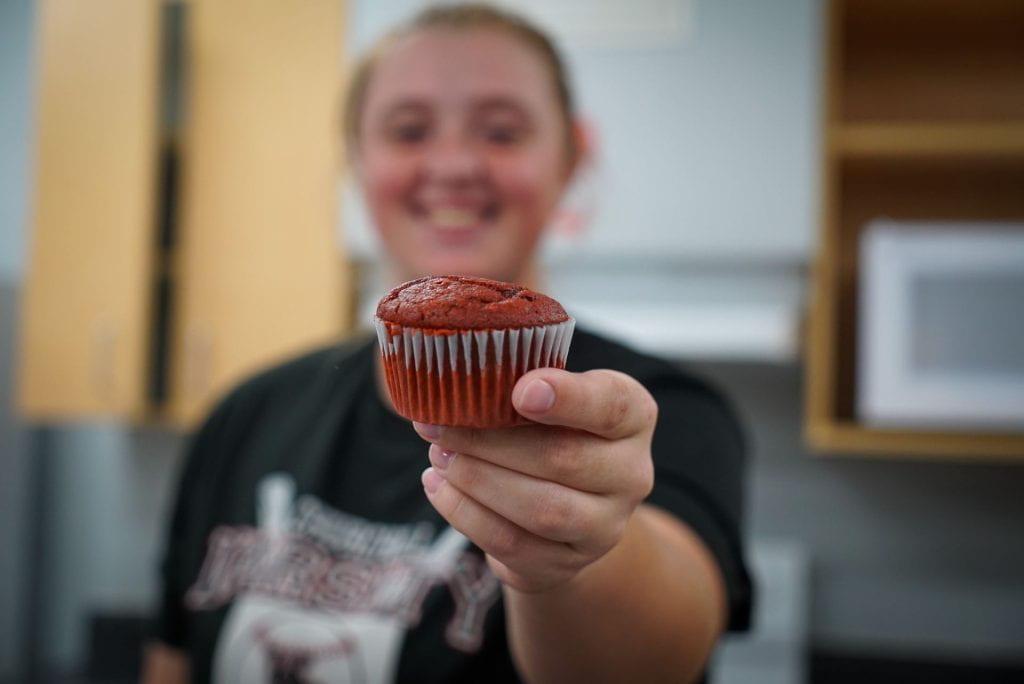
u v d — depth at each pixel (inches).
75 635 67.1
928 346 48.6
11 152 64.3
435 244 32.3
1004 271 47.6
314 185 54.0
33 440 65.4
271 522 31.1
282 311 54.2
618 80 51.1
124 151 54.6
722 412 28.2
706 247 50.6
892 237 48.8
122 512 66.1
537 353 18.4
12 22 64.9
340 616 29.2
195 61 55.3
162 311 56.6
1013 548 58.0
